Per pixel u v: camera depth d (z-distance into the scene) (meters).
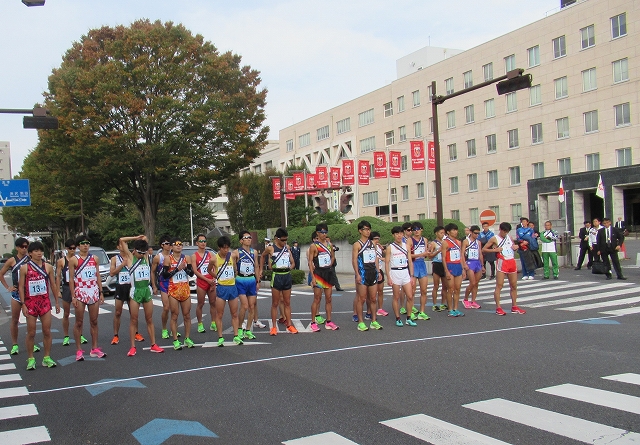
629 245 32.97
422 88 57.28
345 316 13.49
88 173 32.22
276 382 7.27
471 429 5.16
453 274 12.45
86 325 14.47
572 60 43.66
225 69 33.53
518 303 14.21
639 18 39.31
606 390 6.26
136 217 52.38
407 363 8.00
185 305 10.26
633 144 39.97
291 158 80.19
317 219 37.72
